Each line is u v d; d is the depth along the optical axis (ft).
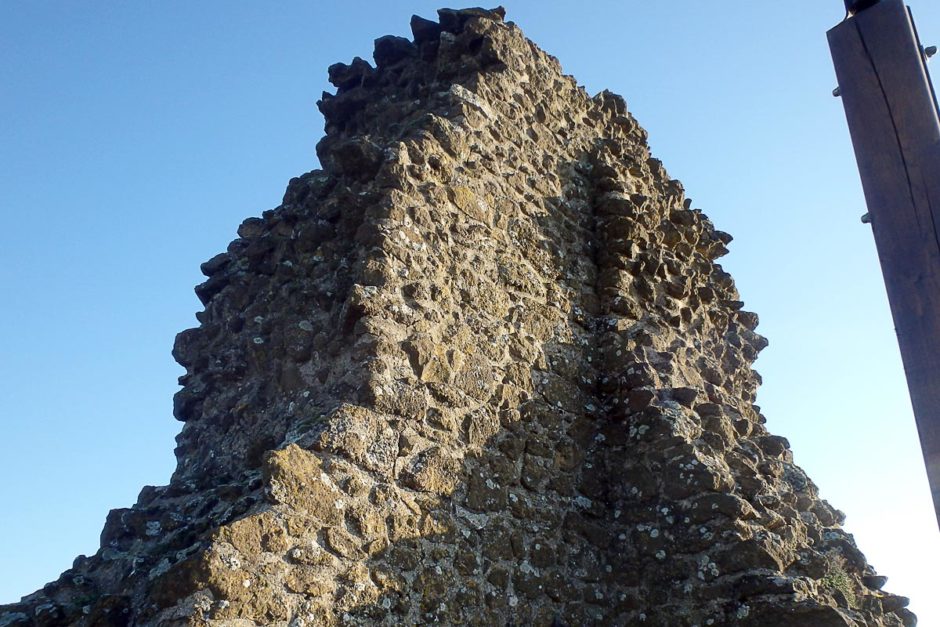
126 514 21.53
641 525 23.59
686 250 31.07
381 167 24.14
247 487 20.39
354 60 33.71
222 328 27.50
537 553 22.21
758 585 21.38
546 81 31.17
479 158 26.53
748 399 29.94
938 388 11.93
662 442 24.18
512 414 23.26
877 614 23.16
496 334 23.99
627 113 34.45
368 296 21.50
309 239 25.99
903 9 13.35
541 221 27.55
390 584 18.80
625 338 26.78
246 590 16.55
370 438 19.80
